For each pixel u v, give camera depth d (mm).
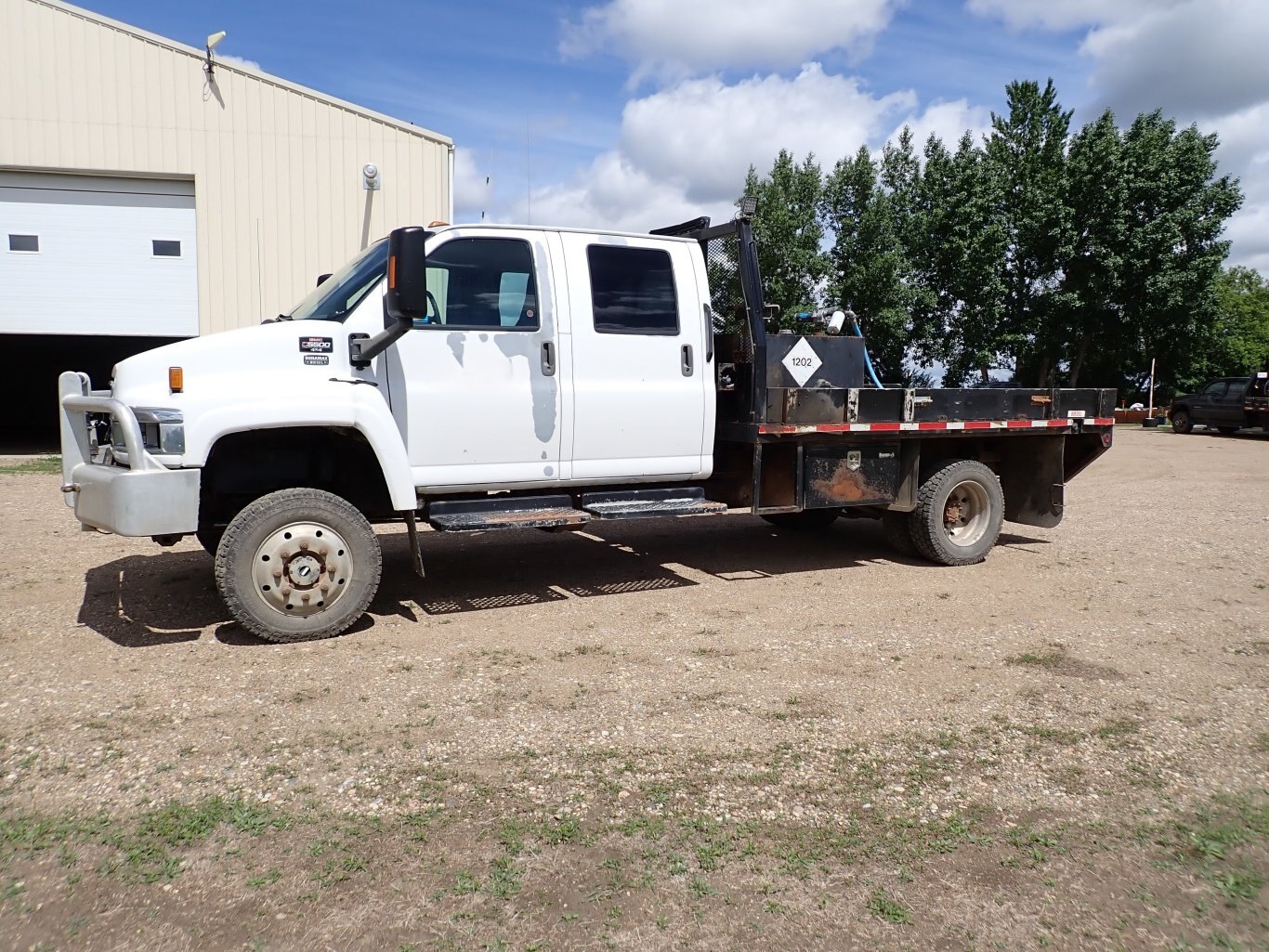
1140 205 38031
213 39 14539
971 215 39062
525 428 5809
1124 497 12352
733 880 2842
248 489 5621
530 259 5871
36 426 24750
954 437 7520
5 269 14773
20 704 4168
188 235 15227
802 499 6883
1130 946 2543
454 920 2602
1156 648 5273
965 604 6285
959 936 2582
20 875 2781
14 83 14281
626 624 5688
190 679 4547
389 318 5414
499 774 3551
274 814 3199
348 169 15258
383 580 6875
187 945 2467
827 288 42375
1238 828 3207
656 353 6266
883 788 3488
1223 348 51219
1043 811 3326
